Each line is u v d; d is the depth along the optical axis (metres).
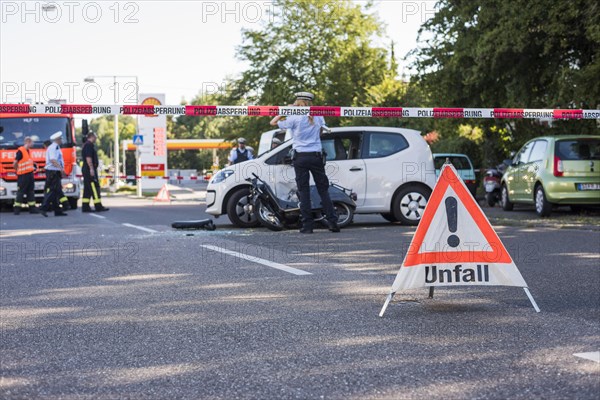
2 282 9.62
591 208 25.53
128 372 5.46
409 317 7.22
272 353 5.93
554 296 8.31
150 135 57.19
